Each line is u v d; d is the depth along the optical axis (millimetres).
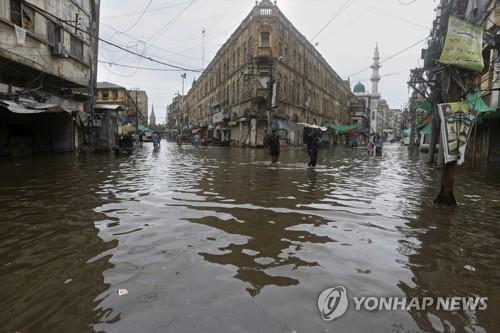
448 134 6211
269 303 2600
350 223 4961
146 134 64125
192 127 62781
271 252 3699
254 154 22375
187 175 10234
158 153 22609
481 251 3885
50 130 19078
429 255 3727
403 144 62031
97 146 19578
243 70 35031
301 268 3281
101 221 4828
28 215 5121
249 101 33562
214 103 47500
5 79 14641
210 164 14250
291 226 4727
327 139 50625
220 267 3260
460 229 4754
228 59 41500
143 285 2869
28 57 14492
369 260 3537
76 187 7691
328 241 4117
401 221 5145
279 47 33438
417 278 3135
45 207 5668
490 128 15289
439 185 9102
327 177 10461
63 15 17750
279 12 32469
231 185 8312
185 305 2547
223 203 6164
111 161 14812
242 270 3207
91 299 2633
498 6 13633
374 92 83438
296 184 8727
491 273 3287
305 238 4215
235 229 4527
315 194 7305
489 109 11742
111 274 3080
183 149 29547
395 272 3254
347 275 3152
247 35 33844
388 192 7832
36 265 3279
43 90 17688
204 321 2334
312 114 45844
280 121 34188
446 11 8695
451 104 6137
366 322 2387
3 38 12945
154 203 6094
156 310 2471
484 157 15906
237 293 2746
